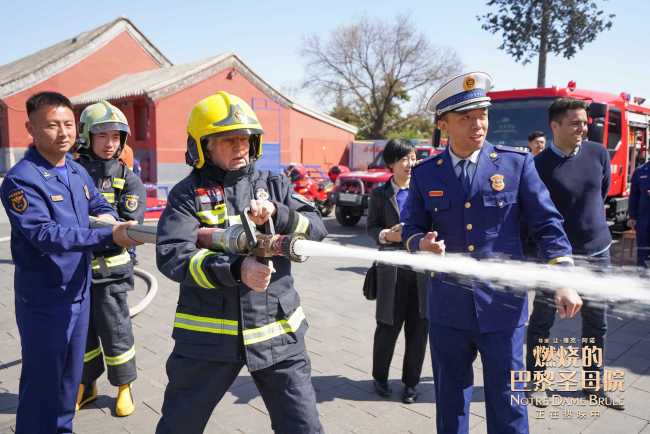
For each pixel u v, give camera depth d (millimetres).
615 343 4543
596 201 3525
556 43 16125
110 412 3445
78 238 2312
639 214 5309
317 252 1749
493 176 2455
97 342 3490
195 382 2141
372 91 39594
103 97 20984
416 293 3447
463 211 2488
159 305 5758
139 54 27516
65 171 2689
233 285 1876
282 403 2180
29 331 2553
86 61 26000
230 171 2178
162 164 18891
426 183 2615
